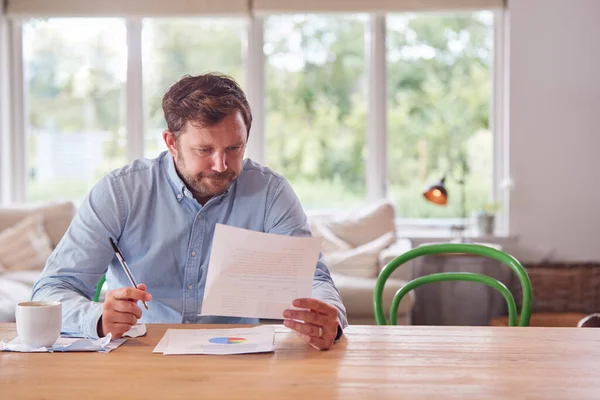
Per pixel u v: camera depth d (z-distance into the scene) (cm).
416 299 450
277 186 190
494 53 507
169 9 505
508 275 477
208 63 519
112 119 527
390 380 125
